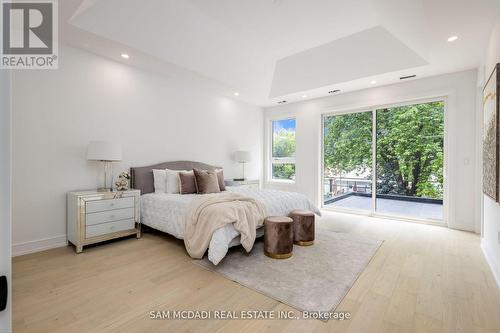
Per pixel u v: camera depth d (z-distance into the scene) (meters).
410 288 2.03
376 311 1.72
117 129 3.54
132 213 3.26
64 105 3.03
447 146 4.00
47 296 1.88
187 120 4.52
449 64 3.60
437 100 4.11
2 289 0.43
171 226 3.03
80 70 3.15
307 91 4.91
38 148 2.85
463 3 2.31
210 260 2.35
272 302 1.82
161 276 2.22
